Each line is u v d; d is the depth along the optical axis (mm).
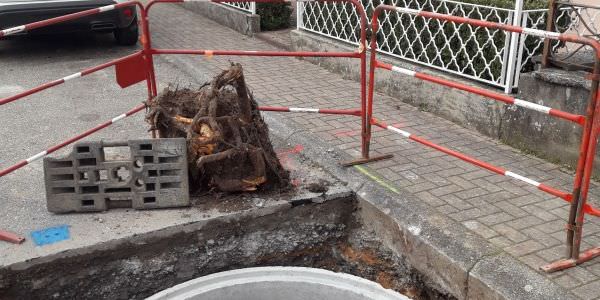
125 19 8617
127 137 5348
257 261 3939
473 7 5340
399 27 6480
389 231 3883
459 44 5660
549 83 4531
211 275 3539
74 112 6125
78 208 3768
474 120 5352
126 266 3584
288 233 4020
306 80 7094
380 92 6582
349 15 7188
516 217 3740
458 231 3562
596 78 2811
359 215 4168
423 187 4168
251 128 4008
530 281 3057
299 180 4340
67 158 3672
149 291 3674
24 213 3805
